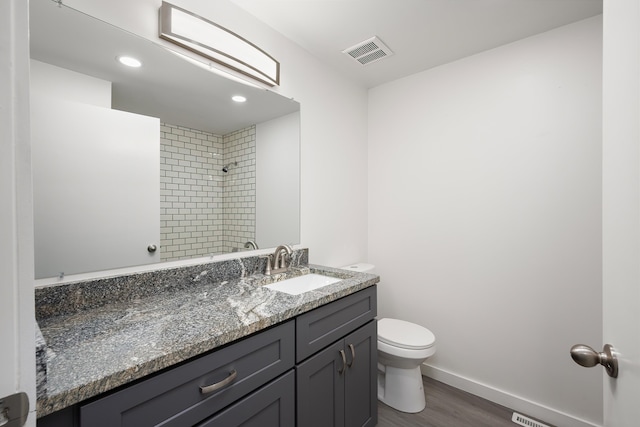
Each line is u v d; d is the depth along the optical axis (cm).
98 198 108
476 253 198
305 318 114
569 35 166
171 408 74
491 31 174
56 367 65
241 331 88
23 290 36
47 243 97
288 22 166
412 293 228
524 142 180
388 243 243
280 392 103
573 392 164
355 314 143
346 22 166
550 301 171
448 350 210
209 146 142
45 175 97
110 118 111
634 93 48
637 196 47
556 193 170
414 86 228
